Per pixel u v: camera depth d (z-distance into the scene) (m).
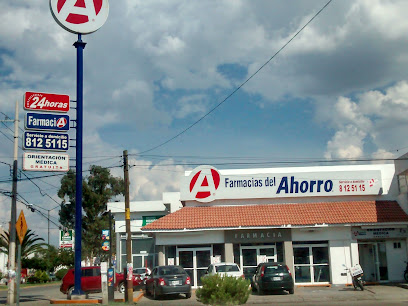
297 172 28.70
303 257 27.14
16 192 24.97
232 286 14.57
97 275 27.48
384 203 27.84
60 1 25.45
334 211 27.38
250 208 28.33
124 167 23.47
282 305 18.86
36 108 24.33
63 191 58.47
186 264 27.33
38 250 56.31
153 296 24.19
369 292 22.31
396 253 26.92
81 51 25.48
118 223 39.84
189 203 29.09
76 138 24.62
